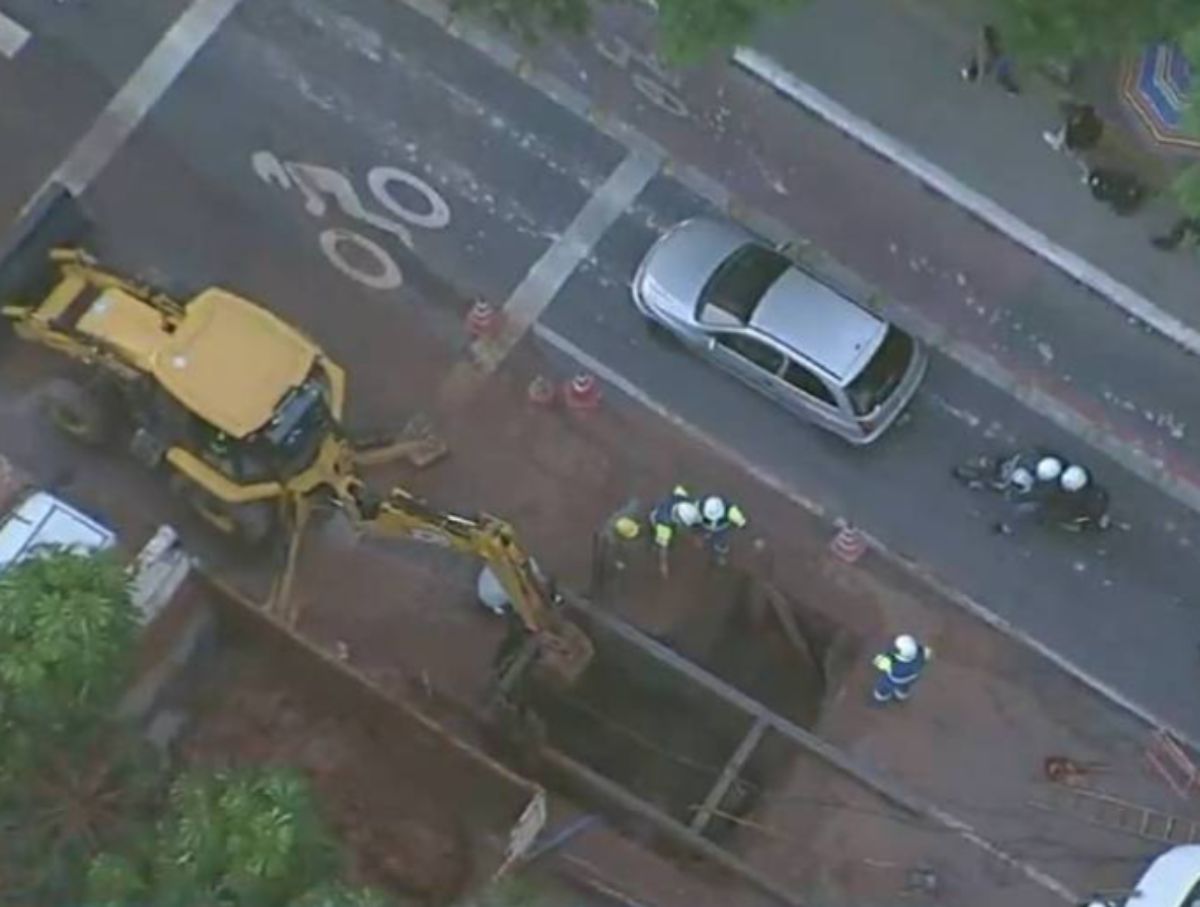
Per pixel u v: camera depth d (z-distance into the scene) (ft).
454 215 106.32
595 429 103.09
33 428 101.04
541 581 94.48
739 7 87.86
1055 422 104.47
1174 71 107.76
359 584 99.60
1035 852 96.89
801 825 96.02
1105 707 99.81
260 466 94.84
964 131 109.19
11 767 71.67
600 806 93.71
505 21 101.19
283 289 104.53
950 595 101.30
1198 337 106.52
